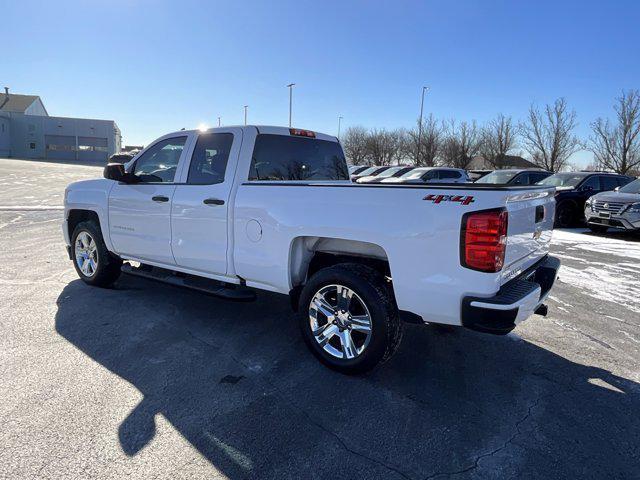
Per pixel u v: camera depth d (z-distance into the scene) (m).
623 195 10.91
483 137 42.84
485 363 3.63
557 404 3.04
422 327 4.37
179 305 4.79
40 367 3.30
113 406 2.83
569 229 12.40
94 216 5.30
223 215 3.87
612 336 4.26
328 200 3.26
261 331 4.14
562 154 35.62
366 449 2.51
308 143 4.59
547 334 4.28
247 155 3.91
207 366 3.42
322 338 3.44
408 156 51.81
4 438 2.47
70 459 2.33
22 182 22.02
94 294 5.07
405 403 2.99
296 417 2.79
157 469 2.28
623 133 30.86
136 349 3.68
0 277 5.67
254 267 3.73
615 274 6.73
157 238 4.47
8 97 73.31
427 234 2.86
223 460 2.37
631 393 3.21
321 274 3.36
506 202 2.79
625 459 2.49
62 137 64.56
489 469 2.38
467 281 2.77
